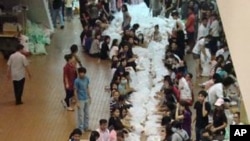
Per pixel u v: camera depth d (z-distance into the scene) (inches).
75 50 592.7
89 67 752.3
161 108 581.9
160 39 822.5
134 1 1065.5
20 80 605.0
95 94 655.8
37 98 636.7
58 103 623.5
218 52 676.1
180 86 574.6
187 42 805.2
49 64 754.8
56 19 918.4
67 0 964.6
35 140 538.3
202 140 469.7
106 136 466.0
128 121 544.1
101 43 780.0
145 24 901.2
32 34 811.4
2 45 768.3
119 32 861.8
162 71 687.7
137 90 624.7
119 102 541.0
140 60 711.7
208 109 494.6
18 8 803.4
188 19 807.1
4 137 542.0
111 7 957.8
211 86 556.4
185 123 497.4
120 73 598.9
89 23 852.6
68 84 596.1
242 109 511.2
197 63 740.7
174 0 944.9
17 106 612.1
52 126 568.1
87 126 551.5
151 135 527.2
